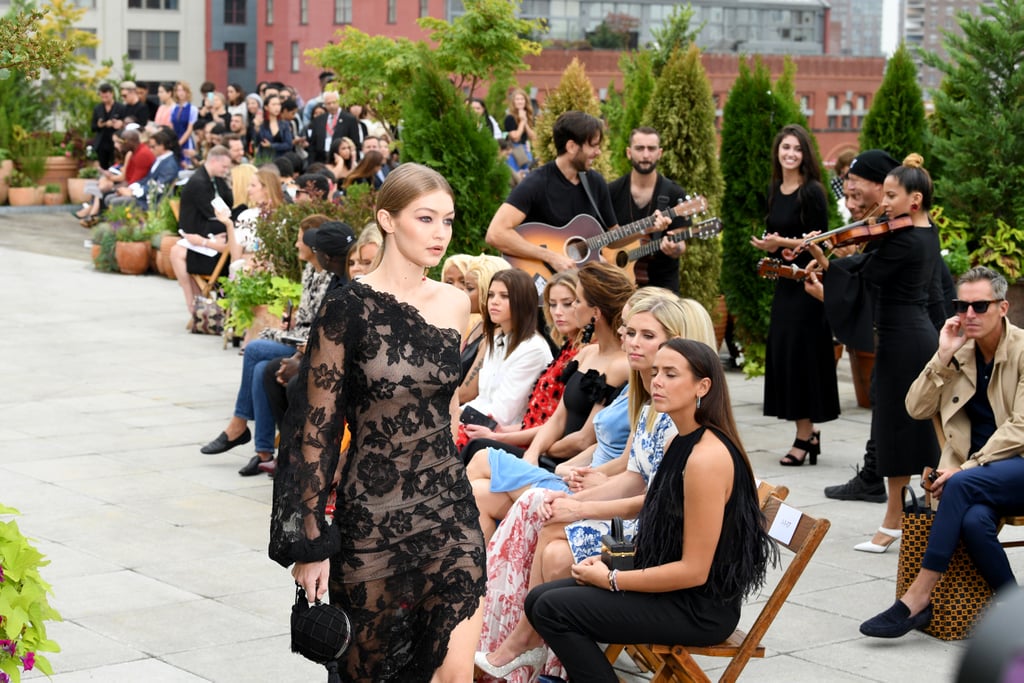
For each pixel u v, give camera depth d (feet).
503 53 70.54
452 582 11.16
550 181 25.22
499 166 30.04
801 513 13.75
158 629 16.93
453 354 11.27
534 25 71.51
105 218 64.18
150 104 83.46
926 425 20.62
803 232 26.78
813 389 26.21
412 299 11.27
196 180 42.29
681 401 13.07
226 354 39.01
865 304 23.04
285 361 24.17
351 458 11.12
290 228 35.04
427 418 11.15
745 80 33.68
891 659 16.20
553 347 21.15
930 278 21.43
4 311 46.01
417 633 11.28
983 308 17.31
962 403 17.89
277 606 17.95
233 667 15.61
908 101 36.29
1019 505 16.84
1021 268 35.19
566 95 35.47
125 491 24.08
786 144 26.71
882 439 20.90
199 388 33.96
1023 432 16.85
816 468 26.48
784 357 26.27
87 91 89.61
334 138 61.62
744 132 33.32
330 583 11.27
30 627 11.39
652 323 14.92
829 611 18.02
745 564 12.92
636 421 15.58
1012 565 20.18
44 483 24.59
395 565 11.02
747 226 33.65
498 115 67.51
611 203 25.85
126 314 45.83
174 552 20.42
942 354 17.90
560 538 14.90
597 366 17.80
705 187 33.27
